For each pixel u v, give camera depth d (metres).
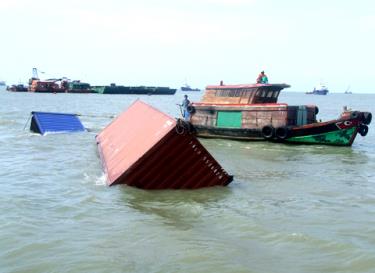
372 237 10.39
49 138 27.53
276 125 28.17
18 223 10.59
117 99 109.31
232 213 11.92
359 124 26.91
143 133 16.22
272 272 8.23
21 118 42.69
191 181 14.45
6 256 8.73
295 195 14.53
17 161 19.47
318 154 24.30
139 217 11.34
